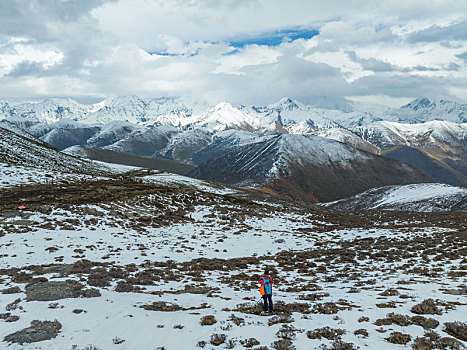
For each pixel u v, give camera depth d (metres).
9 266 26.73
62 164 126.62
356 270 29.27
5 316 15.31
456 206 121.00
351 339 12.25
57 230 40.09
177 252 37.19
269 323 14.55
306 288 22.92
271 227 58.97
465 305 16.41
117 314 15.70
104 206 54.62
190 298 19.62
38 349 11.74
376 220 68.00
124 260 31.31
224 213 66.25
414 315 14.86
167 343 12.23
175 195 75.06
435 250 34.78
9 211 44.69
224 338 12.44
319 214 79.62
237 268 31.52
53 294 18.66
